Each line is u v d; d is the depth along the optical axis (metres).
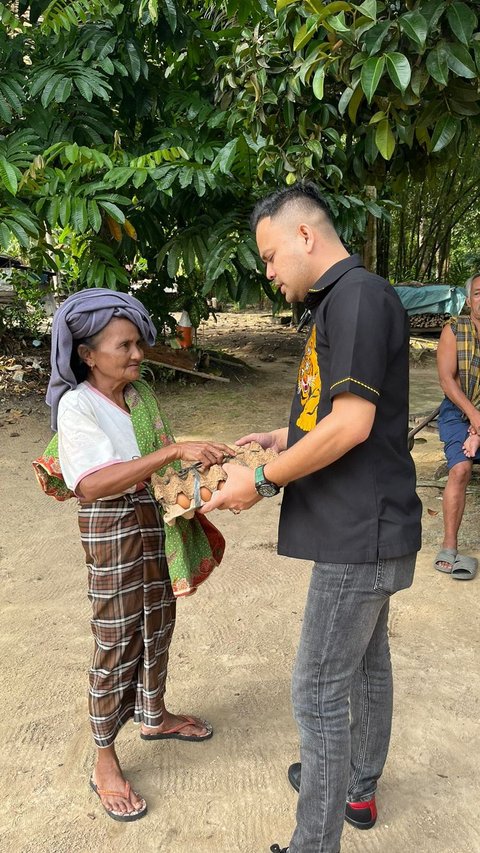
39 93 5.68
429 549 3.77
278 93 3.40
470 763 2.27
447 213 13.82
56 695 2.60
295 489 1.66
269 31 3.46
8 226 5.04
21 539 4.01
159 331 8.09
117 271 5.91
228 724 2.45
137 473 1.73
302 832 1.71
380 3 2.58
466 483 3.49
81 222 5.02
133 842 1.97
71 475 1.77
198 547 2.09
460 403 3.58
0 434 5.95
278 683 2.67
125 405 1.96
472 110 2.85
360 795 2.00
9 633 3.03
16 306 8.28
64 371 1.80
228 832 2.01
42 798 2.14
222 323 12.80
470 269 14.62
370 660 1.87
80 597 3.34
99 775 2.09
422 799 2.13
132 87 6.00
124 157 5.58
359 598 1.59
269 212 1.63
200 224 6.12
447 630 3.00
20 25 5.84
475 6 2.60
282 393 7.50
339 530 1.57
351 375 1.44
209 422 6.41
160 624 2.02
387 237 12.25
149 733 2.36
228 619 3.11
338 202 4.89
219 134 6.00
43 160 5.09
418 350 9.73
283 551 1.68
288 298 1.71
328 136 3.65
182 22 5.26
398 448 1.63
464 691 2.61
